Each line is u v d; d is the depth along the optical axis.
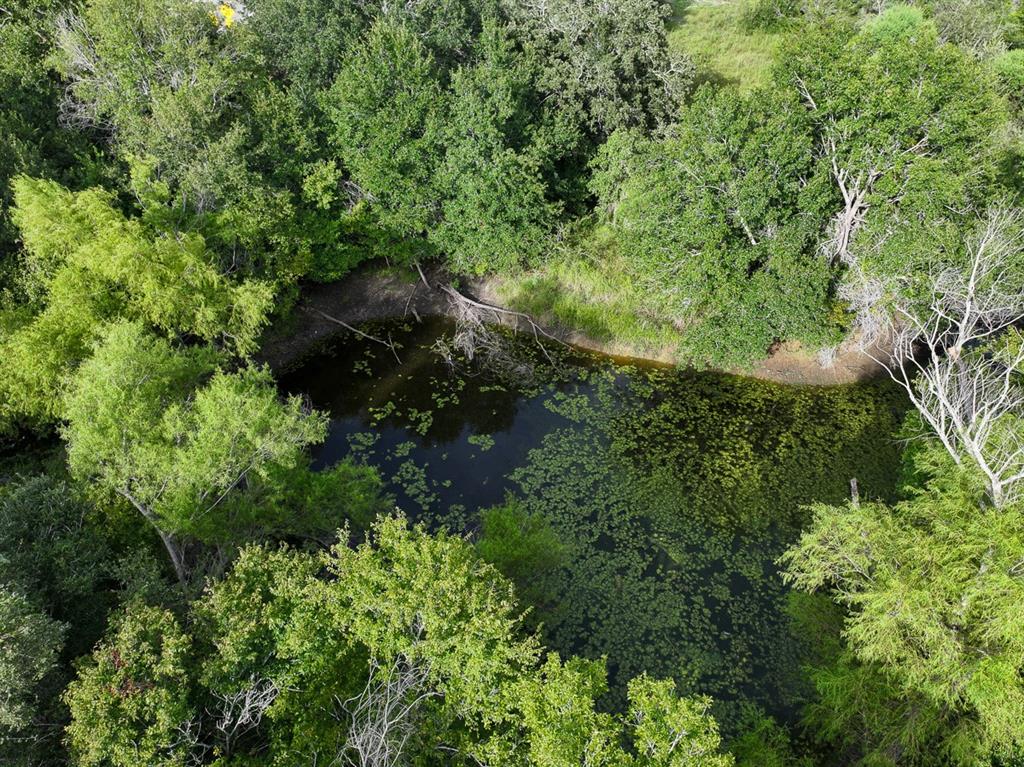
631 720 15.67
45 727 13.07
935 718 15.12
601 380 31.33
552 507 24.64
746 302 28.38
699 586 21.64
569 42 36.00
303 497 20.59
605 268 34.62
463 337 33.06
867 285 28.02
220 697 13.41
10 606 12.90
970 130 25.56
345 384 31.53
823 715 17.62
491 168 31.36
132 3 29.17
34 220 22.81
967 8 43.00
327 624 13.97
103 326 22.61
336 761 12.27
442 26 38.03
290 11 35.97
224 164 27.89
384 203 33.56
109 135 32.59
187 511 17.38
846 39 27.86
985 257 21.03
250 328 26.98
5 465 23.86
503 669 13.14
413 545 14.65
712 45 48.84
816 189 27.84
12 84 29.66
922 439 22.55
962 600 14.55
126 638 12.91
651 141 32.47
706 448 27.20
